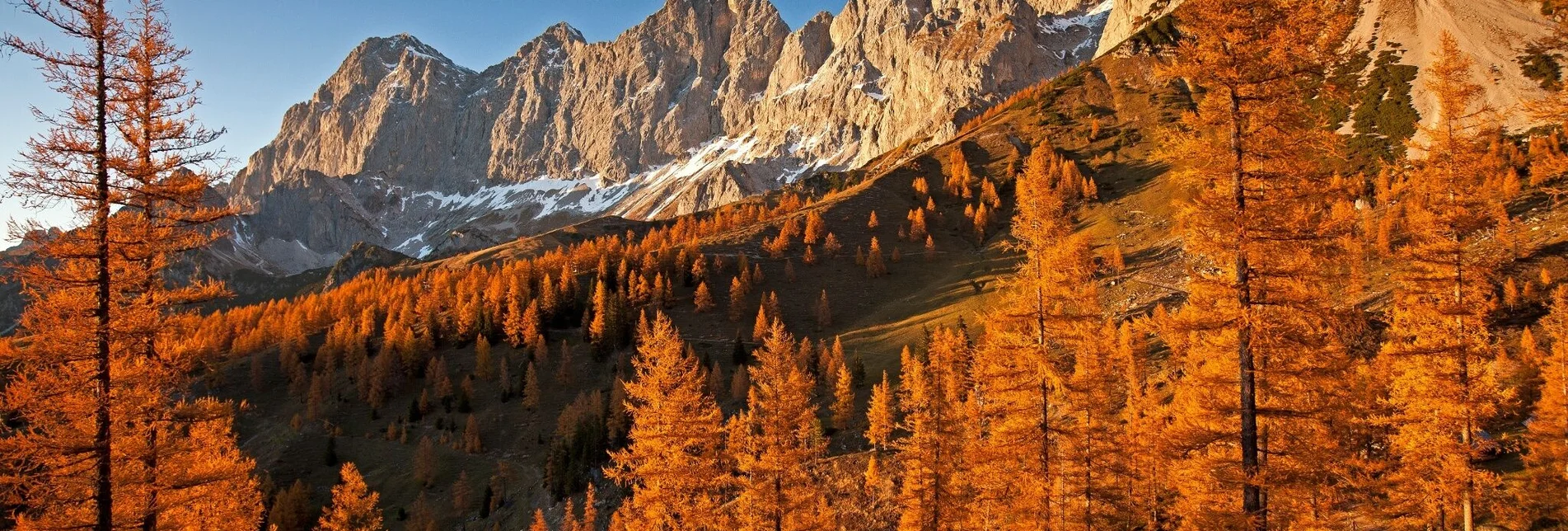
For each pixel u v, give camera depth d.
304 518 75.12
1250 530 15.88
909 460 32.62
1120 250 125.94
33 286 16.69
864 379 96.00
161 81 17.58
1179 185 17.09
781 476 28.83
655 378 28.05
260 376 126.00
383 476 94.25
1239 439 16.83
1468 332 23.78
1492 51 142.62
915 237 170.88
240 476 23.00
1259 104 16.02
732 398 96.50
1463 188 23.33
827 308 132.75
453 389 117.56
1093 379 23.97
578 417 95.88
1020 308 22.80
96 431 17.27
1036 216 23.09
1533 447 31.59
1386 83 146.62
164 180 17.72
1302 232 15.46
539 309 133.88
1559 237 64.00
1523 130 97.94
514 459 96.56
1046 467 23.62
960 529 33.19
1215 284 16.36
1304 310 15.84
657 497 27.45
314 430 108.56
